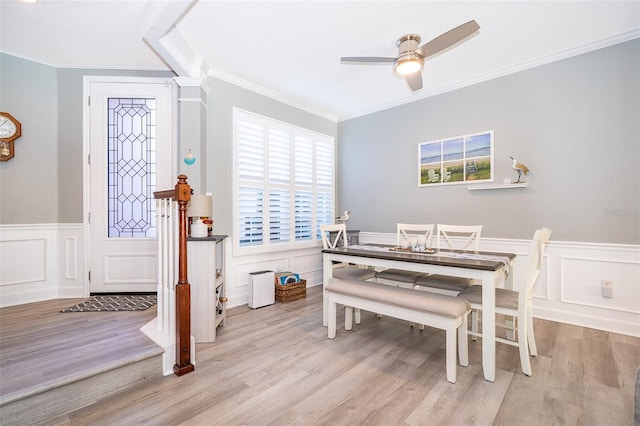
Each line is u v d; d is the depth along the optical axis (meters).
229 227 3.58
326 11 2.41
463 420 1.61
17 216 3.25
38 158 3.36
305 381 1.99
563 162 3.01
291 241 4.29
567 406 1.72
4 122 3.18
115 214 3.59
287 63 3.28
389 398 1.80
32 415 1.62
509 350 2.44
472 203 3.61
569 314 2.96
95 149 3.54
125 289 3.57
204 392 1.88
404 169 4.25
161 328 2.38
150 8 2.28
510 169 3.32
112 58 3.32
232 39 2.82
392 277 2.96
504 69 3.33
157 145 3.59
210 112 3.43
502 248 3.37
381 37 2.78
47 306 3.14
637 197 2.66
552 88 3.06
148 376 2.03
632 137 2.68
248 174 3.77
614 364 2.18
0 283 3.14
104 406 1.76
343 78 3.65
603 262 2.80
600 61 2.82
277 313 3.34
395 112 4.35
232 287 3.59
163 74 3.61
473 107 3.59
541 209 3.13
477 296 2.25
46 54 3.23
